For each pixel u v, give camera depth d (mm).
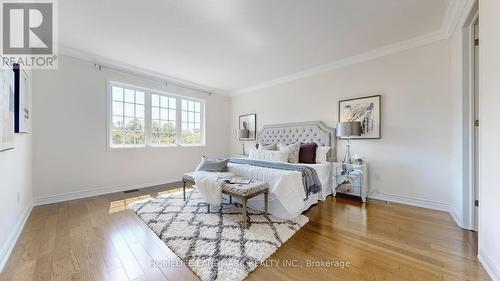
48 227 2250
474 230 2160
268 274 1494
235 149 5734
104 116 3637
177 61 3646
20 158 2287
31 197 2855
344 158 3666
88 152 3463
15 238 1962
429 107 2840
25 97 2402
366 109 3379
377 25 2562
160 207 2863
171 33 2713
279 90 4676
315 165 3248
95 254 1736
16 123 2031
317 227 2270
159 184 4375
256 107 5184
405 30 2688
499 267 1364
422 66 2887
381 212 2719
